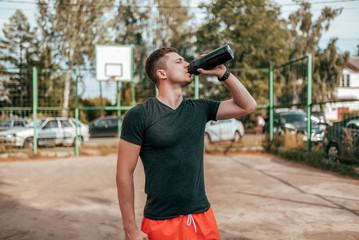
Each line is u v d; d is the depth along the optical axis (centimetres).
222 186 564
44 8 2261
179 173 143
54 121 1134
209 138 1137
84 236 335
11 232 347
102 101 1137
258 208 425
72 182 620
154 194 145
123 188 142
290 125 991
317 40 2478
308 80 804
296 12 2506
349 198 463
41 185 594
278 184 568
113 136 1485
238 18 1920
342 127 721
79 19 2294
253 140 1121
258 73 2023
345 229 341
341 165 673
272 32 2042
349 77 2925
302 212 403
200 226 148
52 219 392
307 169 718
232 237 326
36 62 2456
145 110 145
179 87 153
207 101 163
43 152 1023
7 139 1033
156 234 144
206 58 149
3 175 697
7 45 2544
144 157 147
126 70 1062
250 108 161
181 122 146
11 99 1518
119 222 380
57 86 1867
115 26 2606
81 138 1182
